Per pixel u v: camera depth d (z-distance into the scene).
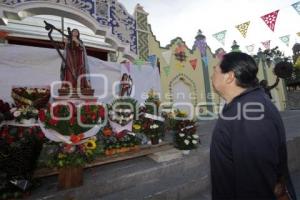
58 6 6.75
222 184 1.38
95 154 3.65
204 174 4.31
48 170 3.44
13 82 5.39
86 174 3.81
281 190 1.51
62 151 3.16
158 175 4.15
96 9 7.67
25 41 7.66
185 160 4.65
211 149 1.50
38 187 3.28
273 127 1.28
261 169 1.19
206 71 12.58
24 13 6.80
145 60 9.36
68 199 3.10
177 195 3.67
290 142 5.68
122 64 7.28
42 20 8.19
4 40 7.27
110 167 4.21
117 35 8.28
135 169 4.08
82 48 5.32
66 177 3.20
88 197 3.28
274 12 5.29
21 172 2.99
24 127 3.45
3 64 5.32
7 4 6.20
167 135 6.36
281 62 3.23
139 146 4.80
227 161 1.36
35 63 5.70
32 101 3.75
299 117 11.93
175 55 11.27
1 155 2.93
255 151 1.21
